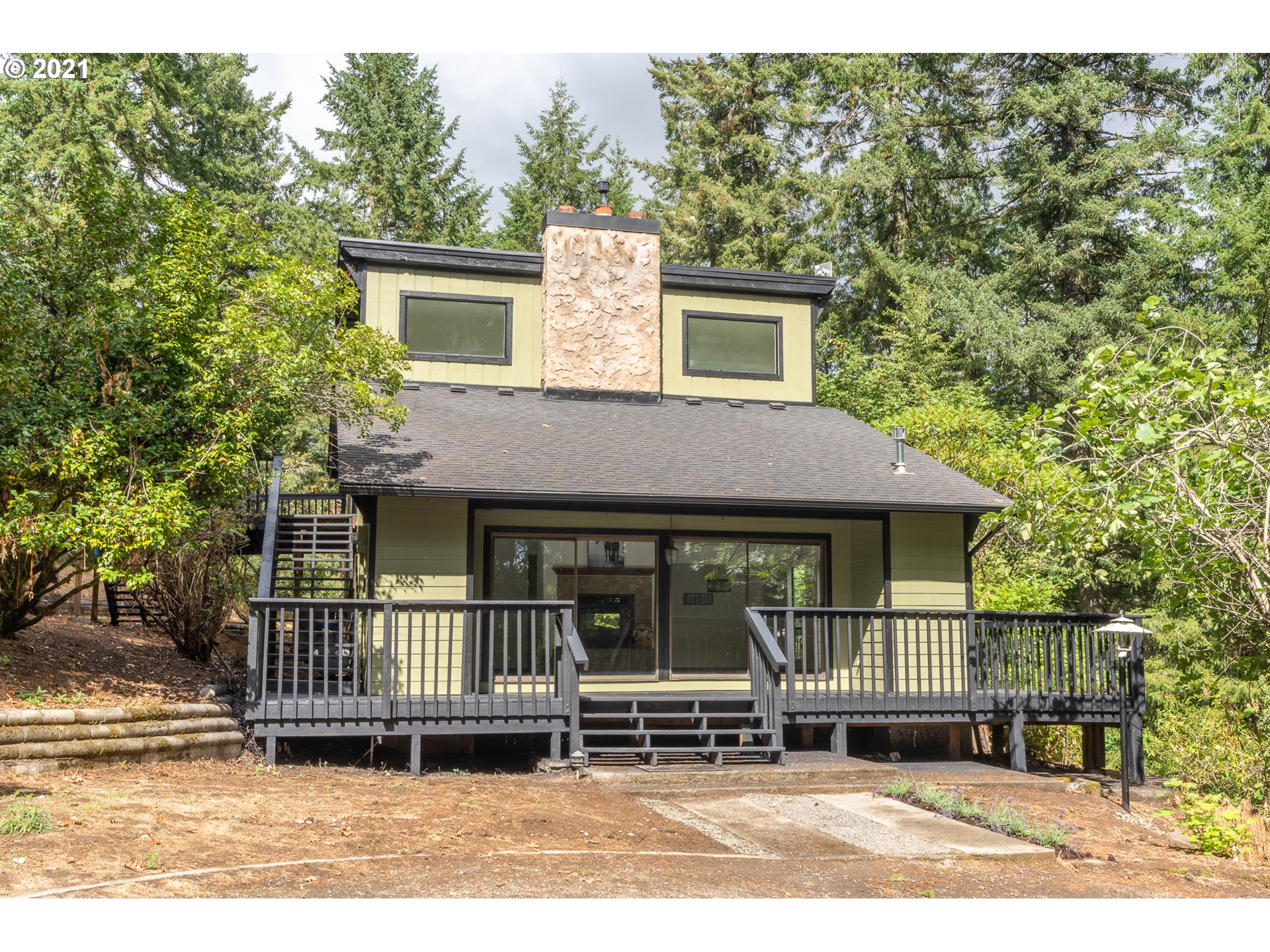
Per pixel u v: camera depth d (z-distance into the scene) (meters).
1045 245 29.77
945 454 21.09
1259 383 9.30
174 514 10.19
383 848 6.99
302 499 17.61
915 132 33.69
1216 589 10.90
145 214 14.64
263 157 38.91
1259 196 25.64
